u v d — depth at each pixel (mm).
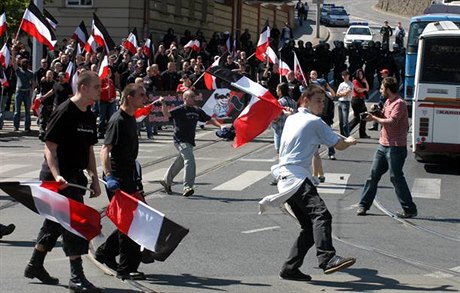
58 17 49188
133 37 36781
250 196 19156
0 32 30812
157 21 50844
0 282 11125
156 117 31031
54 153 10414
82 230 10391
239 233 14953
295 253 11477
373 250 13789
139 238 10797
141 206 10828
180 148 18797
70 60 29984
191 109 18766
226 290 10945
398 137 16688
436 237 15141
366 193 17062
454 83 23500
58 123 10406
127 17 48750
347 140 11406
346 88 28547
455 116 23547
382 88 16844
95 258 12039
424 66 23719
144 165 23688
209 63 44062
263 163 24672
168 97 30906
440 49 23578
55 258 12781
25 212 16609
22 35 41688
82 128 10523
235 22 66750
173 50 38125
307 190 11141
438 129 23703
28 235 14438
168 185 19172
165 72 31953
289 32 64000
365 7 116750
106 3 48812
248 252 13391
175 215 16672
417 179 22641
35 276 11031
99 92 10586
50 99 27750
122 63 32812
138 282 11266
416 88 23797
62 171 10516
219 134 23938
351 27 72938
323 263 10898
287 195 11148
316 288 11141
